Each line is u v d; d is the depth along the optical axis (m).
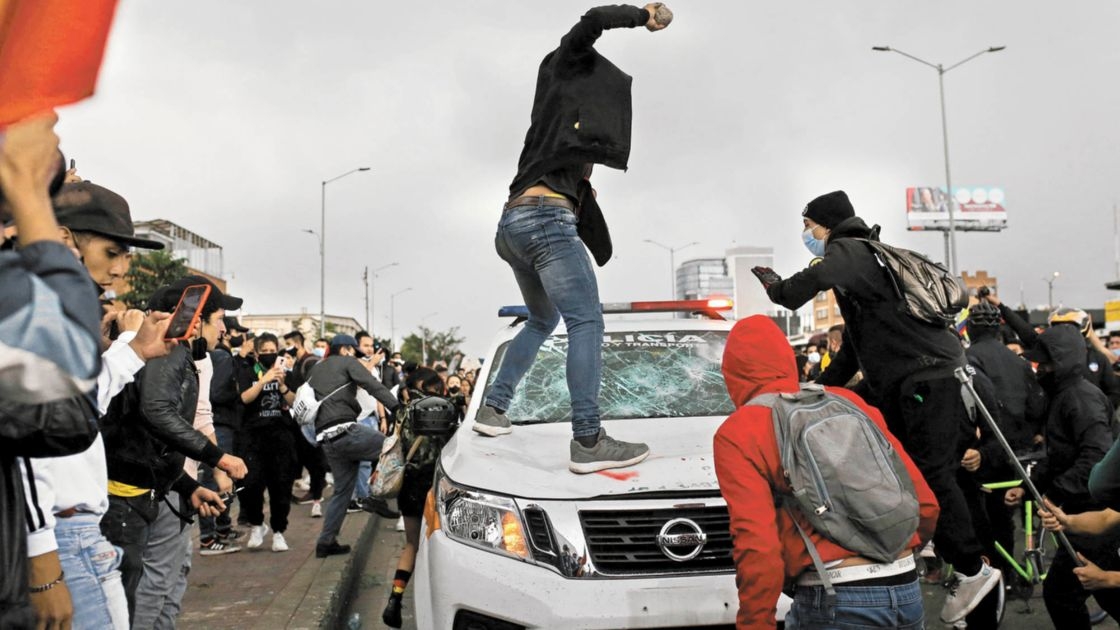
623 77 4.04
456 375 17.41
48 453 1.94
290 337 14.17
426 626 3.93
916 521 2.86
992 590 4.34
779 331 3.21
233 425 8.40
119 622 3.02
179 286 4.19
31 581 2.42
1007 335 10.55
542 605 3.56
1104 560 4.23
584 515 3.68
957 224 107.31
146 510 3.75
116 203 3.09
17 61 1.43
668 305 5.85
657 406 5.01
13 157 1.54
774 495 3.03
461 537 3.83
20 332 1.50
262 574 7.30
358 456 8.01
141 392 3.69
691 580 3.60
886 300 4.25
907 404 4.24
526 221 4.02
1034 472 5.56
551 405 5.06
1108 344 15.38
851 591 2.84
